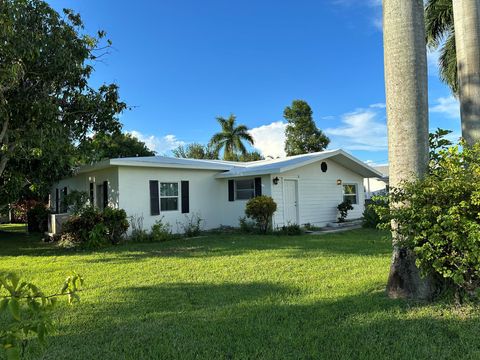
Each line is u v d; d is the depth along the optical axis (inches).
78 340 157.2
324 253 356.8
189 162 633.0
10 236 647.8
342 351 140.9
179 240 505.7
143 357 141.2
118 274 287.1
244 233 567.8
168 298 215.5
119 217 477.1
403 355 136.0
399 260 197.0
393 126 199.9
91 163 540.4
